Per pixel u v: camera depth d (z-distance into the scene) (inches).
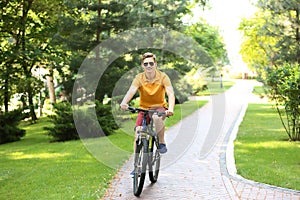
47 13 773.9
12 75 701.3
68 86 654.5
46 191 270.5
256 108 943.7
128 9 646.5
